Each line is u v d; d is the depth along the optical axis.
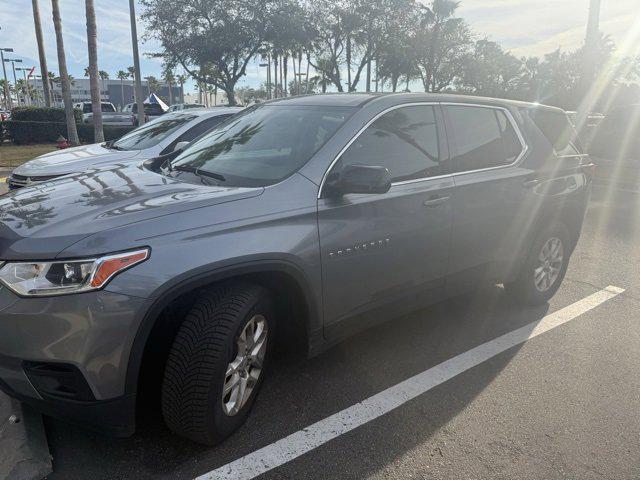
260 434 2.93
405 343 4.05
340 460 2.75
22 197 3.02
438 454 2.82
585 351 4.01
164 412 2.64
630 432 3.06
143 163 3.89
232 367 2.73
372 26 28.16
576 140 5.01
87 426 2.48
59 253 2.32
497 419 3.14
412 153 3.56
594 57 19.59
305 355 3.18
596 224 8.09
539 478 2.68
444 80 33.34
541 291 4.76
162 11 22.98
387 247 3.31
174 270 2.43
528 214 4.30
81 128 23.44
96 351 2.31
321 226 2.97
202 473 2.62
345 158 3.21
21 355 2.36
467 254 3.91
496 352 3.95
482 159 4.02
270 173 3.12
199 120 7.05
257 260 2.69
